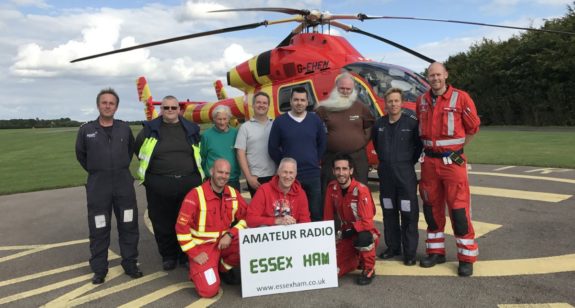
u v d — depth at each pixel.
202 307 3.46
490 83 29.45
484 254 4.38
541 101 26.25
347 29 8.45
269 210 3.95
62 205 8.28
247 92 9.05
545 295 3.38
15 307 3.58
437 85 3.91
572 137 17.12
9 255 5.15
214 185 3.88
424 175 4.14
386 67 7.07
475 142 16.81
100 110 4.05
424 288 3.62
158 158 4.26
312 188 4.48
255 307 3.42
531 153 12.67
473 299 3.36
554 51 24.91
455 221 3.89
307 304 3.43
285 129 4.41
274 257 3.71
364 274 3.79
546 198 6.78
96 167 4.07
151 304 3.55
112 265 4.64
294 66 7.80
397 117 4.26
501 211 6.09
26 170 14.38
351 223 3.99
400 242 4.47
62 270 4.53
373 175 9.61
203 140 4.75
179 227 3.75
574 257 4.17
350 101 4.79
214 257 3.81
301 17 8.00
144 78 16.86
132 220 4.23
